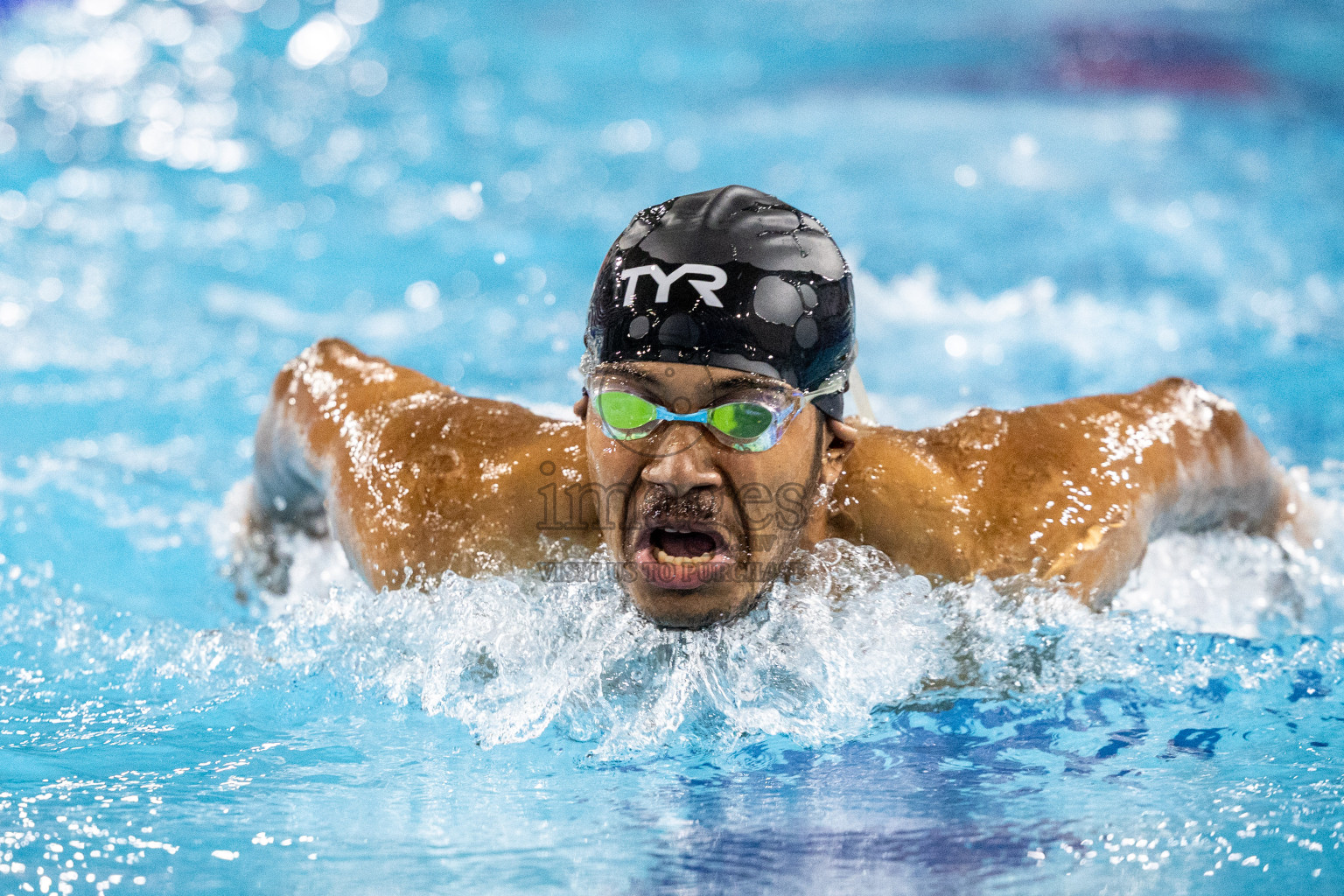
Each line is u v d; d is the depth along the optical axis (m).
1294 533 8.91
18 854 5.47
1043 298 17.09
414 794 6.16
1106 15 37.12
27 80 26.58
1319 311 16.36
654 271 6.27
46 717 7.07
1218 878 5.30
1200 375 14.30
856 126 26.58
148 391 14.23
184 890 5.19
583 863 5.42
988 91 29.25
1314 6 38.03
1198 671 7.48
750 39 35.56
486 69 31.39
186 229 19.95
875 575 7.14
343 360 8.88
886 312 16.70
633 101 29.19
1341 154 24.02
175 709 7.20
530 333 15.92
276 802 6.04
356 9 34.47
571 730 6.89
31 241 18.86
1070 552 7.23
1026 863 5.41
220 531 10.25
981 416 7.80
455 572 7.34
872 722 6.97
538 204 21.72
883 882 5.24
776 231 6.52
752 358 6.19
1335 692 7.31
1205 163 23.50
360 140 25.27
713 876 5.30
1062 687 7.27
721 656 6.98
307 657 7.61
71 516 10.88
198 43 30.27
